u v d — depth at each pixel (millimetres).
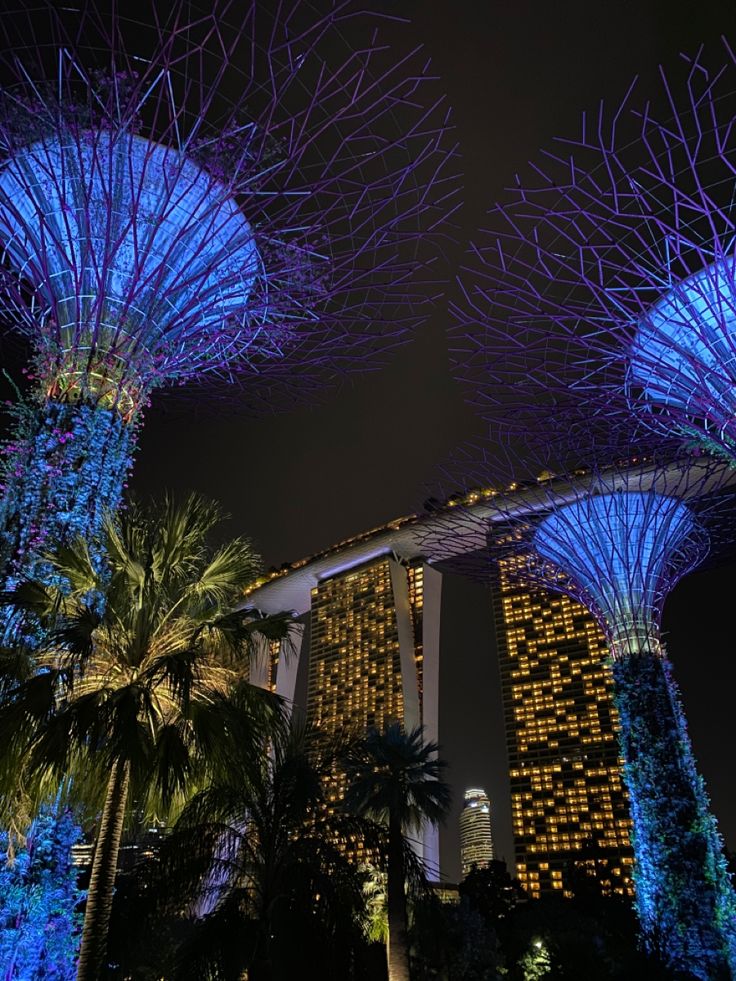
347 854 15836
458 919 40000
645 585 28547
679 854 24266
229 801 14312
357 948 14172
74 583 11922
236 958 13500
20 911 10594
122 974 12359
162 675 11664
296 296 14438
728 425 16500
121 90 11664
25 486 12133
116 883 12969
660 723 26422
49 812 11375
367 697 174875
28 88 11820
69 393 12945
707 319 16250
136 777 11266
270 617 13656
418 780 26422
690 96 12703
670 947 23156
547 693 161500
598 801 144875
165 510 13688
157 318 13703
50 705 10383
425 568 190750
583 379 17906
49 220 13430
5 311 14039
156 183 13562
